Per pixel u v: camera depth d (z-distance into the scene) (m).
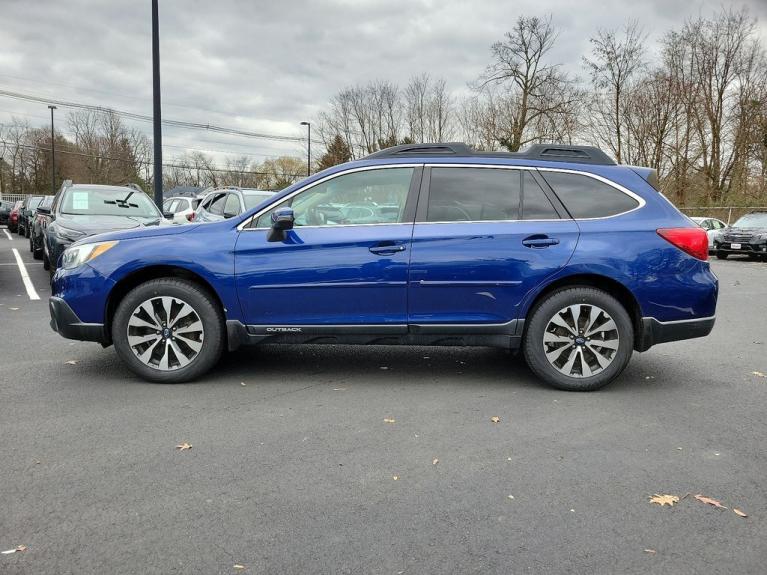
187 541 2.53
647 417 4.11
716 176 37.88
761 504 2.90
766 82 35.78
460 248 4.56
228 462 3.31
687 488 3.05
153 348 4.72
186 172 86.81
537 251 4.55
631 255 4.54
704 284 4.60
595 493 2.99
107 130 67.94
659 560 2.43
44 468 3.20
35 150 74.38
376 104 53.94
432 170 4.75
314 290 4.61
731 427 3.94
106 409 4.14
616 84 38.53
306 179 4.79
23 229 25.00
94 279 4.67
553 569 2.36
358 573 2.33
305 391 4.61
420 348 6.04
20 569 2.32
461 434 3.76
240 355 5.71
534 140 40.50
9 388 4.59
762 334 7.17
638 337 4.70
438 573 2.33
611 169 4.79
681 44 37.50
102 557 2.41
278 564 2.38
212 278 4.62
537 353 4.64
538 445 3.60
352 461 3.34
